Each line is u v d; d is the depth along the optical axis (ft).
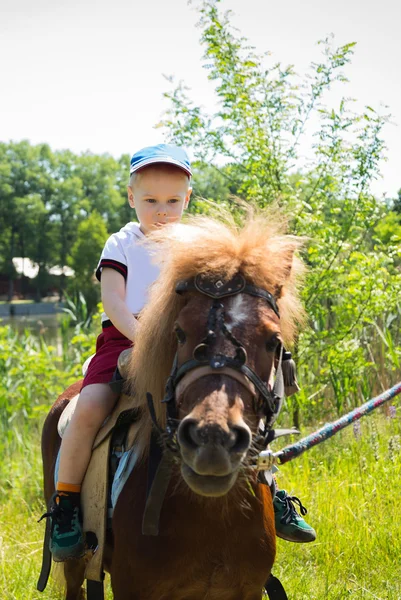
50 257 264.72
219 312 7.50
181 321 7.63
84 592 12.40
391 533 14.76
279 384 8.11
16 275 255.70
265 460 7.75
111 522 9.27
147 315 8.35
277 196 22.40
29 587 14.19
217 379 7.11
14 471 23.56
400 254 22.06
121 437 9.49
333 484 17.28
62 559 9.55
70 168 286.05
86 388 9.74
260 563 8.63
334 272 22.85
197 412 6.84
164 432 8.00
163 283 8.20
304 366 24.06
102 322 10.48
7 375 28.27
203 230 8.23
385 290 23.07
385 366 25.17
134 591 8.56
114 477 9.22
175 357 7.89
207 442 6.58
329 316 25.17
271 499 9.27
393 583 13.52
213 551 8.32
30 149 271.08
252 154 22.94
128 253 10.05
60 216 270.67
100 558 9.18
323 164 23.11
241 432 6.80
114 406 9.68
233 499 8.20
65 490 9.72
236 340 7.32
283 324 8.57
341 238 22.90
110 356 9.96
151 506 8.16
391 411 19.10
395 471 17.22
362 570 14.03
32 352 27.91
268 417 7.74
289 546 14.98
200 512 8.25
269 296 7.80
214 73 23.43
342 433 21.98
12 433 26.63
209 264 7.70
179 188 10.59
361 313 22.57
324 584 13.65
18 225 260.01
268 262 7.89
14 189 264.72
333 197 24.03
